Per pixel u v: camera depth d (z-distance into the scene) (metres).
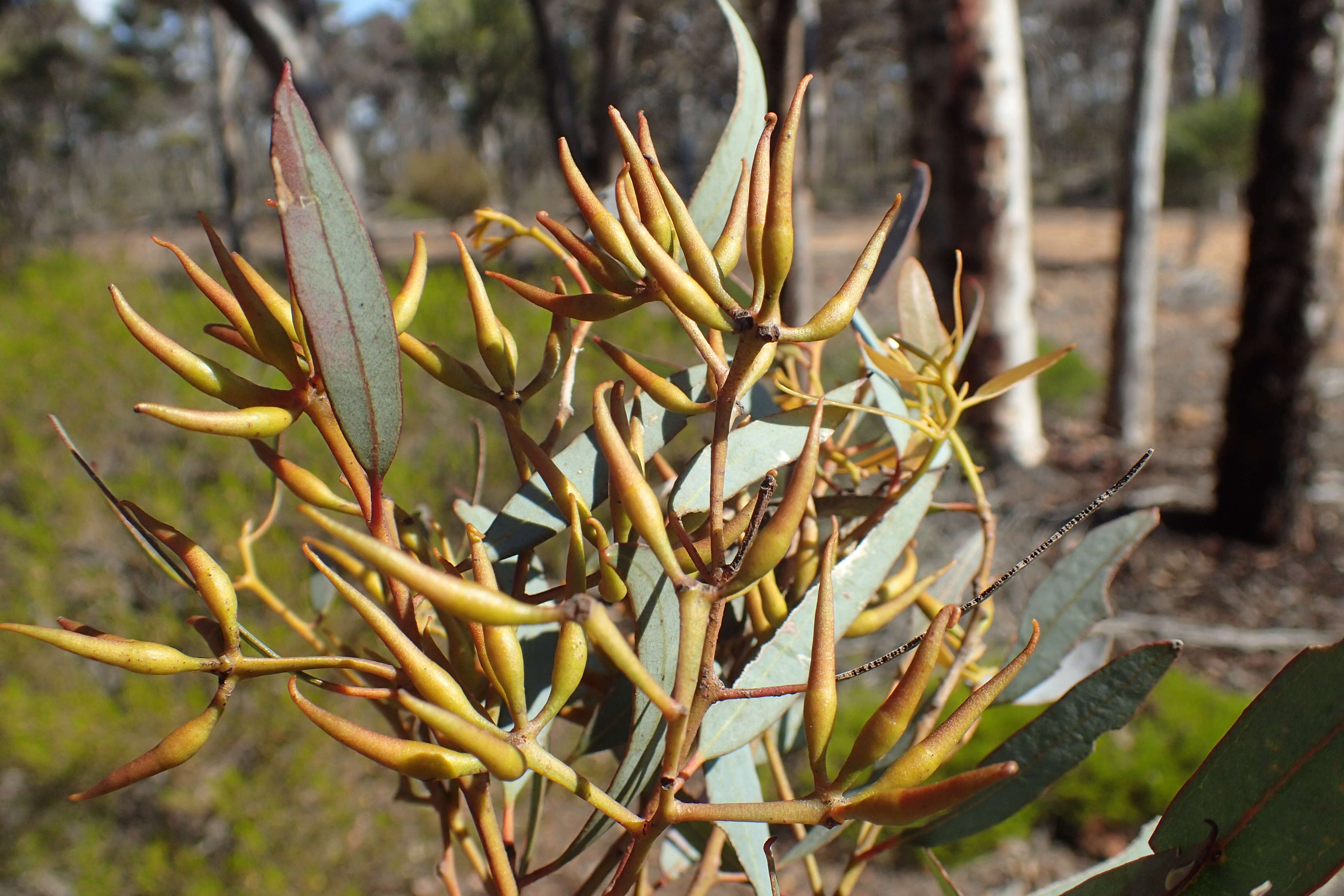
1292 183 2.06
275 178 0.18
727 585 0.18
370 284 0.19
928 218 2.21
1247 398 2.18
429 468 1.45
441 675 0.18
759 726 0.22
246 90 11.67
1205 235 8.47
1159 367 4.54
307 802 1.12
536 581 0.28
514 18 10.92
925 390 0.25
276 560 1.20
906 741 0.27
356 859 1.14
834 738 1.24
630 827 0.18
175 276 2.45
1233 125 7.17
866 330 0.27
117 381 1.54
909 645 0.20
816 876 0.27
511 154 12.65
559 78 3.42
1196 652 1.80
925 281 0.29
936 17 2.07
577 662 0.18
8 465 1.39
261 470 1.34
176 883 1.06
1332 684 0.19
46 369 1.53
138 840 1.13
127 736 1.11
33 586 1.21
